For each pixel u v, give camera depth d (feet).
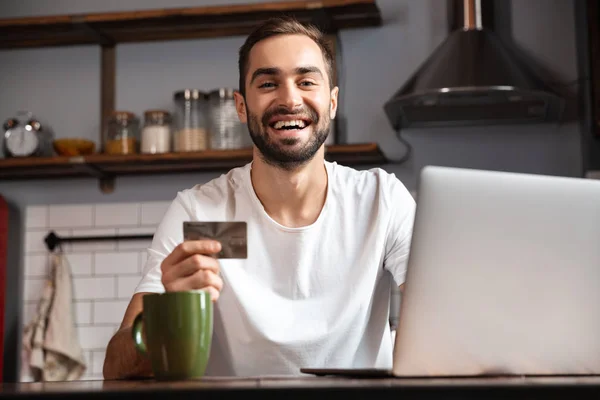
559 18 13.48
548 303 4.62
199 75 14.19
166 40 14.33
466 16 13.03
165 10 13.02
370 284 6.89
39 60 14.57
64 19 13.24
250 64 6.90
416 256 4.57
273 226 6.91
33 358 13.20
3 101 14.55
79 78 14.46
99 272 13.87
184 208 7.07
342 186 7.16
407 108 12.75
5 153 13.74
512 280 4.59
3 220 13.50
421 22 13.74
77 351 13.34
